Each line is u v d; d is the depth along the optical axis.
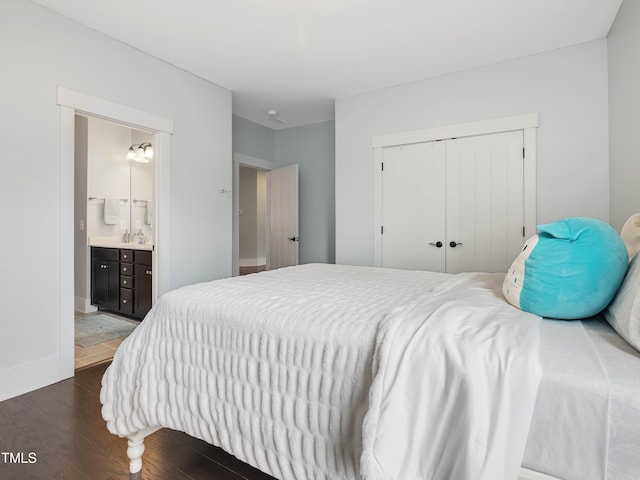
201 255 3.23
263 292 1.44
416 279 1.91
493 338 0.83
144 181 4.47
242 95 3.67
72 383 2.18
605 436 0.67
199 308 1.29
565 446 0.70
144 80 2.74
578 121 2.65
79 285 4.10
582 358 0.76
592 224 1.02
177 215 3.02
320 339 1.00
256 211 8.04
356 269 2.38
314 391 0.97
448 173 3.17
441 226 3.22
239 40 2.58
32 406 1.90
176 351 1.31
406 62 2.92
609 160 2.53
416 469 0.79
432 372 0.81
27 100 2.07
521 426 0.71
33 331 2.09
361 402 0.90
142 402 1.31
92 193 4.09
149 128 2.79
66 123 2.24
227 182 3.51
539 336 0.86
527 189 2.83
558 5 2.18
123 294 3.72
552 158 2.74
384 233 3.49
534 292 1.00
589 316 0.99
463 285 1.59
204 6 2.17
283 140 4.98
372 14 2.26
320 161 4.67
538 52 2.76
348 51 2.75
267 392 1.06
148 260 3.46
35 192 2.10
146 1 2.12
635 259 0.96
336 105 3.74
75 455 1.48
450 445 0.76
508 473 0.70
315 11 2.23
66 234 2.24
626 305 0.85
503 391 0.73
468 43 2.63
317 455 0.95
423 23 2.36
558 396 0.70
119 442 1.58
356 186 3.64
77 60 2.32
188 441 1.61
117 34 2.48
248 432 1.09
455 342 0.83
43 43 2.14
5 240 1.98
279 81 3.31
